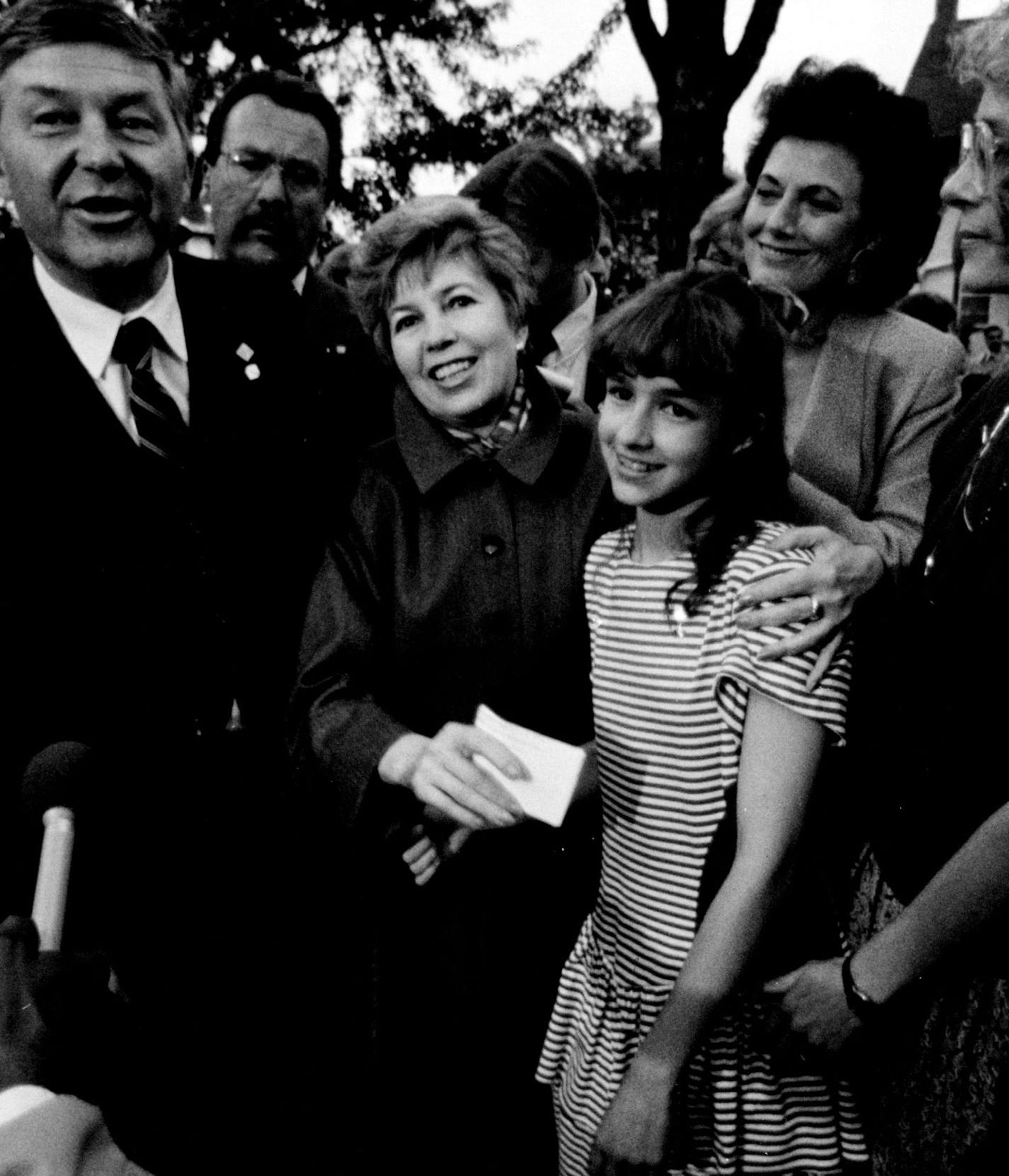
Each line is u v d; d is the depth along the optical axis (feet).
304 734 5.70
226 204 10.51
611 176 30.76
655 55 16.40
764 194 7.09
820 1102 4.91
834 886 5.51
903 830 4.83
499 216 9.01
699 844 4.79
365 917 6.20
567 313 9.63
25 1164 2.74
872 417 6.97
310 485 6.46
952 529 4.50
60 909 4.11
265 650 6.33
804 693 4.45
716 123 16.31
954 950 4.17
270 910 6.59
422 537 5.67
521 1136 5.95
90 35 5.32
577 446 5.80
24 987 3.39
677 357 4.53
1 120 5.41
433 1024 5.80
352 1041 6.53
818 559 4.66
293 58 27.50
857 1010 4.34
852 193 6.75
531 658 5.61
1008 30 4.38
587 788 5.65
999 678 4.22
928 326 7.19
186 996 6.30
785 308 6.83
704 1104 4.86
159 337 6.01
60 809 4.48
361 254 5.67
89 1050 3.42
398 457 5.85
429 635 5.65
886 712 4.96
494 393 5.56
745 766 4.56
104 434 5.75
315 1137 6.31
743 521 4.79
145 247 5.62
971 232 4.79
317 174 10.56
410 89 30.73
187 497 5.97
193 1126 6.25
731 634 4.60
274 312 6.68
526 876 5.75
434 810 5.66
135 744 5.90
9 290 5.78
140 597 5.83
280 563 6.34
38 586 5.64
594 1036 5.25
